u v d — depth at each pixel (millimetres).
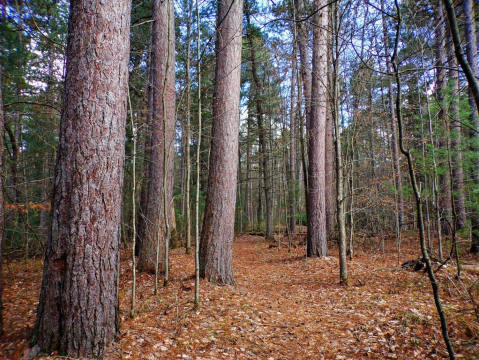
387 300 5320
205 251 6723
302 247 13656
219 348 3793
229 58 6832
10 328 3707
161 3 7184
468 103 6902
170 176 7754
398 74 2439
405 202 9703
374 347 3803
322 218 10383
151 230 7488
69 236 3121
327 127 13156
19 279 7328
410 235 12102
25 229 8977
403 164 11547
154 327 4102
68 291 3092
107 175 3311
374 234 13031
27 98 7711
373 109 11086
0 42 6461
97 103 3260
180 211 17047
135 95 11750
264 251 13344
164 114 5586
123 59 3520
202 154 15523
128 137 11711
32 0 6078
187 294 5672
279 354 3857
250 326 4574
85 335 3117
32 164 9234
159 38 7871
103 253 3262
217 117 6805
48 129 8906
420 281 6016
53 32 7832
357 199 10180
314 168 10359
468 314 4133
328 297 6137
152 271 7340
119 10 3475
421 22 5758
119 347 3301
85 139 3193
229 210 6785
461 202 7926
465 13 4816
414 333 3900
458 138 7129
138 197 12398
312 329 4617
